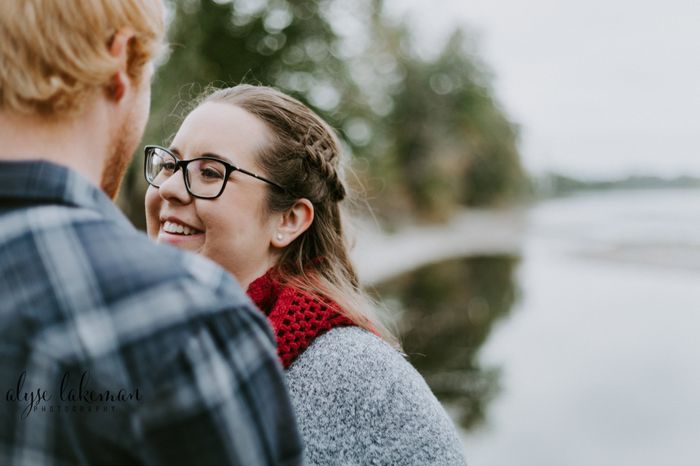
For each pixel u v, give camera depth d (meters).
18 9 0.67
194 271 0.71
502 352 10.48
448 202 47.66
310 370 1.16
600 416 7.21
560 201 109.31
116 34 0.73
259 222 1.29
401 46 38.62
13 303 0.63
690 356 10.52
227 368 0.67
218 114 1.29
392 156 36.12
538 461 5.81
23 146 0.70
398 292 16.75
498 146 57.69
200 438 0.64
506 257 31.77
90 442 0.62
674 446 6.30
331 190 1.46
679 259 31.00
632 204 99.75
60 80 0.69
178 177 1.26
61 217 0.67
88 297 0.64
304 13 13.32
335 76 14.09
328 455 1.11
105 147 0.78
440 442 1.12
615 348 11.12
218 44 12.14
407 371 1.19
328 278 1.41
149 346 0.64
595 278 23.70
